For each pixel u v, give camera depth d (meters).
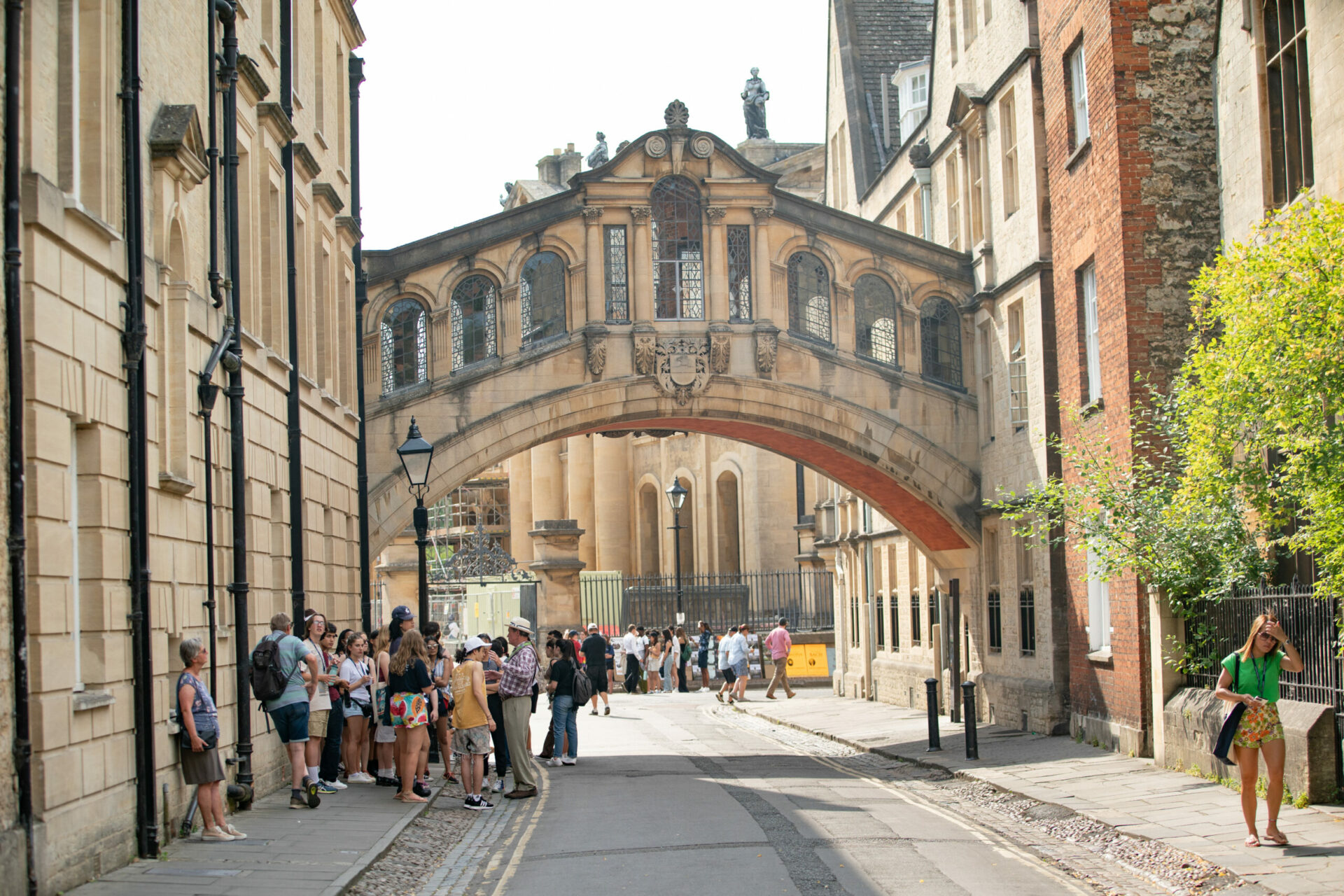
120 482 11.07
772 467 49.34
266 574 16.08
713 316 25.22
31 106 9.66
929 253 25.88
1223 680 11.09
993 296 24.83
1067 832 12.58
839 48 39.06
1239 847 10.90
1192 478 13.70
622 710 31.72
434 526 60.75
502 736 16.69
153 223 12.34
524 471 57.03
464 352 24.70
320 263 20.89
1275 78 16.27
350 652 16.12
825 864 10.62
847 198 38.44
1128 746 17.75
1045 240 22.42
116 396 11.07
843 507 35.19
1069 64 20.55
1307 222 11.81
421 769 15.32
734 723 27.94
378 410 24.05
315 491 19.31
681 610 41.38
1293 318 11.59
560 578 39.50
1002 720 24.06
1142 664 17.36
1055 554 21.70
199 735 11.53
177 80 13.28
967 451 25.80
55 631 9.69
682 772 18.23
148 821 11.06
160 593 11.94
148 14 12.30
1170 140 17.86
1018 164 23.53
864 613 33.28
